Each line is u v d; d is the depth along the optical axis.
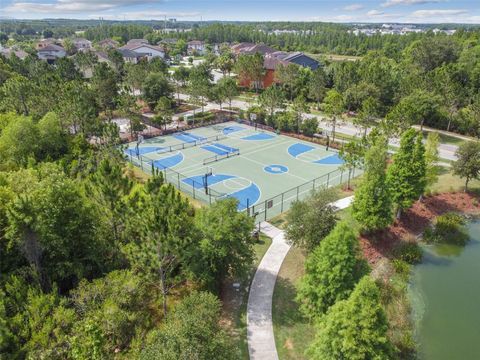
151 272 24.62
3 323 19.56
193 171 52.16
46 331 20.69
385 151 36.91
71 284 27.55
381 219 32.09
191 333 18.27
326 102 86.69
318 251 24.66
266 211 40.47
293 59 118.44
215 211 26.80
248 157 57.81
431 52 105.12
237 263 26.89
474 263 33.81
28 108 59.53
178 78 98.50
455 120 68.44
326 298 23.11
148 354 17.88
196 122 75.56
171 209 23.88
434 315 27.50
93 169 39.03
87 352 19.66
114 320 21.62
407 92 73.38
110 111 75.06
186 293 26.92
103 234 27.88
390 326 25.14
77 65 117.25
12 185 29.36
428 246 36.25
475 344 24.97
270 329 24.48
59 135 50.28
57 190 25.38
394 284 30.27
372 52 150.25
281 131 70.12
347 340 17.89
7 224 26.17
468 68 92.31
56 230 25.28
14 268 26.05
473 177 43.72
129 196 27.80
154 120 71.31
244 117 77.19
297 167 53.78
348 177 49.28
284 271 30.41
